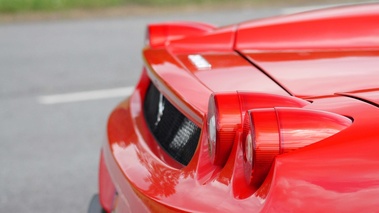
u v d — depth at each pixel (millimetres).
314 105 2354
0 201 4945
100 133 6246
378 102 2330
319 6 12602
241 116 2275
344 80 2637
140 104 3279
